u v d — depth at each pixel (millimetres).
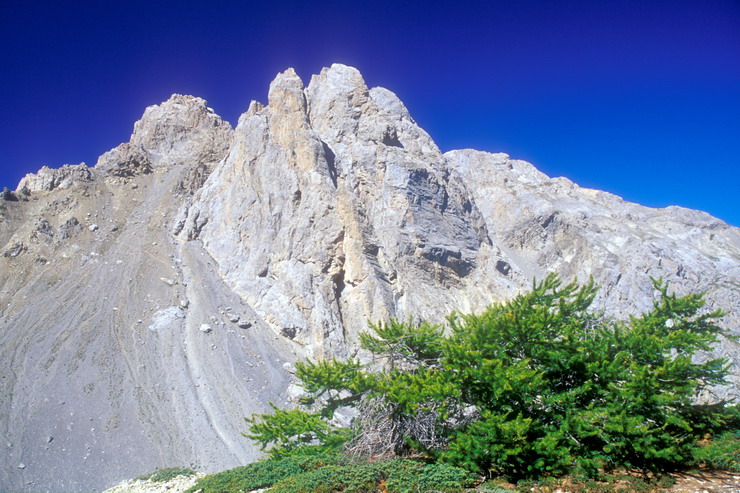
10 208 103438
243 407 60625
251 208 96562
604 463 17172
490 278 96812
